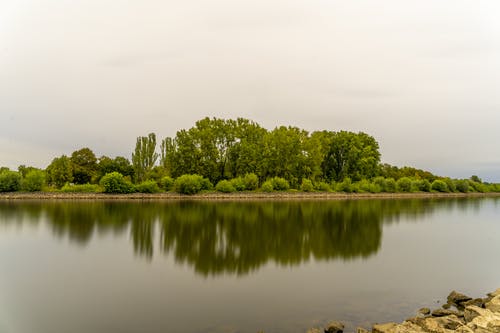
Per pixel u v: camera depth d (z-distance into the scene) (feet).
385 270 65.36
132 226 109.19
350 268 66.13
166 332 37.68
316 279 58.54
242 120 291.99
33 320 40.50
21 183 212.43
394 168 441.27
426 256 77.46
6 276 57.72
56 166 253.24
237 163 273.54
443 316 42.80
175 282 55.67
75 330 37.99
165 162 301.63
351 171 334.85
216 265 66.44
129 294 49.75
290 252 78.59
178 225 112.68
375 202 233.96
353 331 38.58
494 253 81.05
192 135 265.75
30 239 87.76
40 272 60.29
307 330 38.37
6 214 132.16
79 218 124.06
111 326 39.06
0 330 37.81
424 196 328.08
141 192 229.45
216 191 248.73
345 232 106.42
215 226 112.27
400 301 49.08
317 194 272.51
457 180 395.14
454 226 124.77
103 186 227.40
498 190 435.94
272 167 285.64
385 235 103.09
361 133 356.59
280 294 50.62
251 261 69.87
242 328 38.93
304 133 305.53
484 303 47.75
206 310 44.01
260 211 158.30
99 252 75.41
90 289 51.72
